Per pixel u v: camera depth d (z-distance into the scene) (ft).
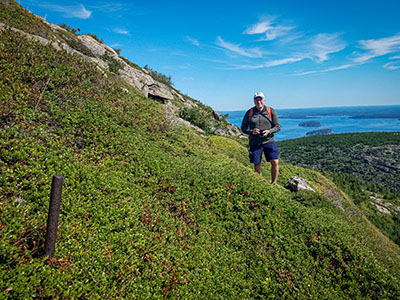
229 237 22.16
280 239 22.49
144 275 14.61
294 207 27.20
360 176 203.00
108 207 17.80
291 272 19.77
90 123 27.48
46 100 26.25
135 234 16.84
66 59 38.14
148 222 19.20
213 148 47.42
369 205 90.58
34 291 10.32
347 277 20.53
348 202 54.70
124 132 30.63
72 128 25.08
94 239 14.84
